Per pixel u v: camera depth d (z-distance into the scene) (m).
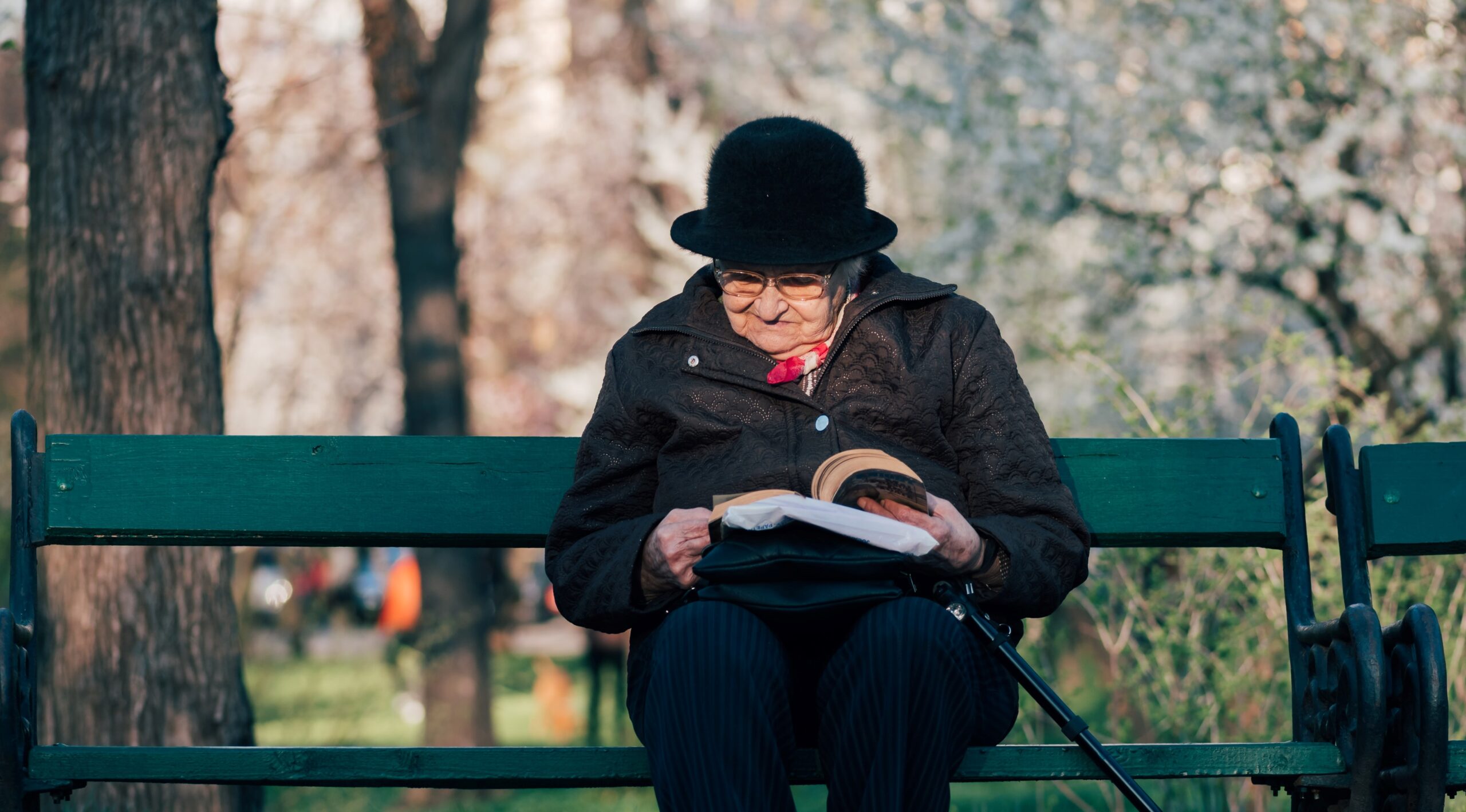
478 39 19.47
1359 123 15.42
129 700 7.51
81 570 7.55
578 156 34.00
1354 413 9.60
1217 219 16.39
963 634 4.36
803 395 4.94
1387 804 4.82
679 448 4.98
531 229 35.09
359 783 4.79
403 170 19.16
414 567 31.33
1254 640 8.54
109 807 7.53
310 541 5.66
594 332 37.25
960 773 4.64
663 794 4.10
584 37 33.38
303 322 34.38
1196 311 16.78
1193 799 8.66
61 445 5.52
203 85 8.00
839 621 4.42
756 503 4.31
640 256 33.47
